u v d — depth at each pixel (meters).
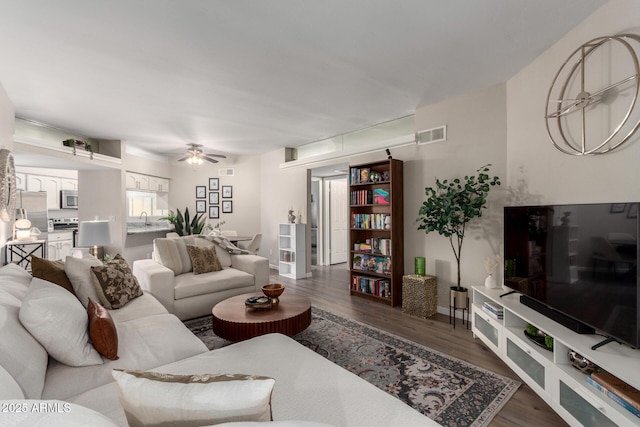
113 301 2.39
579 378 1.53
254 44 2.27
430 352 2.56
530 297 2.19
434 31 2.13
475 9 1.90
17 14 1.88
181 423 0.75
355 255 4.43
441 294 3.54
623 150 1.73
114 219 5.29
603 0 1.81
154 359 1.64
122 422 1.10
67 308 1.56
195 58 2.46
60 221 6.32
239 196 6.80
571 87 2.13
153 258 3.82
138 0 1.77
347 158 4.72
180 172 6.77
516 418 1.76
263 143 5.60
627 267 1.45
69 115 3.85
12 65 2.54
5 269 2.10
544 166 2.44
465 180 3.27
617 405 1.32
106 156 4.92
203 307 3.36
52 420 0.57
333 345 2.70
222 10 1.87
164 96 3.25
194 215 6.80
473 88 3.14
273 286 2.74
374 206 4.35
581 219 1.73
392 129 4.18
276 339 1.80
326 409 1.16
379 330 3.04
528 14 1.95
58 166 4.87
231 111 3.74
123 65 2.56
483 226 3.15
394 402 1.21
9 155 2.78
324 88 3.09
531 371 1.91
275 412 1.13
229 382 0.78
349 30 2.11
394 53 2.42
